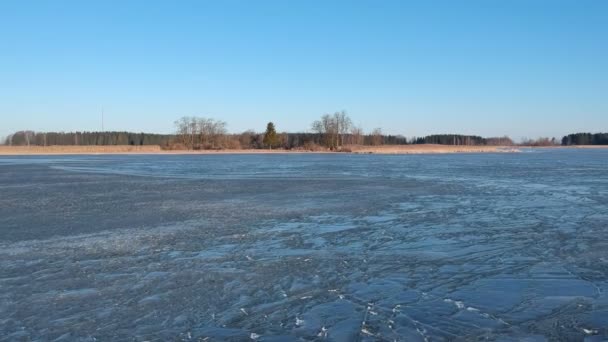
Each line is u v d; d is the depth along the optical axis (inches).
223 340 311.6
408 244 576.7
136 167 2256.4
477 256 518.0
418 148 4896.7
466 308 364.5
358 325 333.7
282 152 4670.3
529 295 392.5
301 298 388.5
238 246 567.2
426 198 1018.7
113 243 582.9
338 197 1043.9
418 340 308.8
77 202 969.5
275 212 828.6
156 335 319.3
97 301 382.6
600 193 1092.5
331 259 506.6
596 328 325.7
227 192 1158.3
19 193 1136.2
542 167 2164.1
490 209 853.2
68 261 499.8
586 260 497.4
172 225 705.6
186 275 450.6
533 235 622.8
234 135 5423.2
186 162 2763.3
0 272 460.8
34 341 310.7
